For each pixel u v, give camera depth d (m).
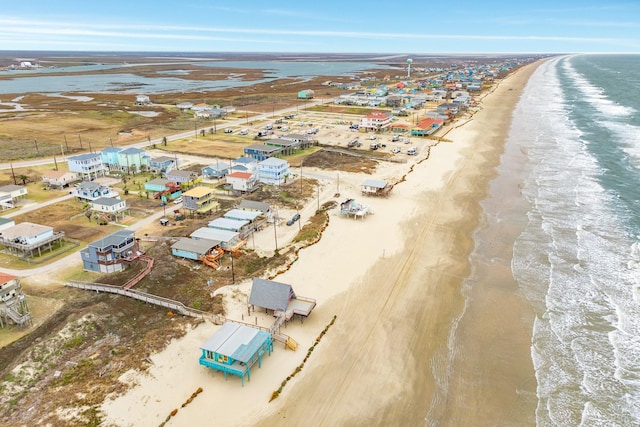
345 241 67.50
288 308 48.41
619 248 64.25
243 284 54.41
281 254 63.19
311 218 76.94
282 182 95.38
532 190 89.88
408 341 45.41
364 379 40.00
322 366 41.41
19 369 39.41
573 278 56.66
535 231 70.56
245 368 39.16
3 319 47.03
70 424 34.25
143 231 71.44
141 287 53.16
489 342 45.31
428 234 70.38
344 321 48.22
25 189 86.56
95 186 86.06
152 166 105.19
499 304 51.72
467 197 86.81
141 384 38.72
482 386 39.47
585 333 46.31
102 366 40.66
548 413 36.44
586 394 38.34
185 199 79.50
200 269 58.34
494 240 68.00
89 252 58.03
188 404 36.69
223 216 74.75
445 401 37.75
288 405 36.84
